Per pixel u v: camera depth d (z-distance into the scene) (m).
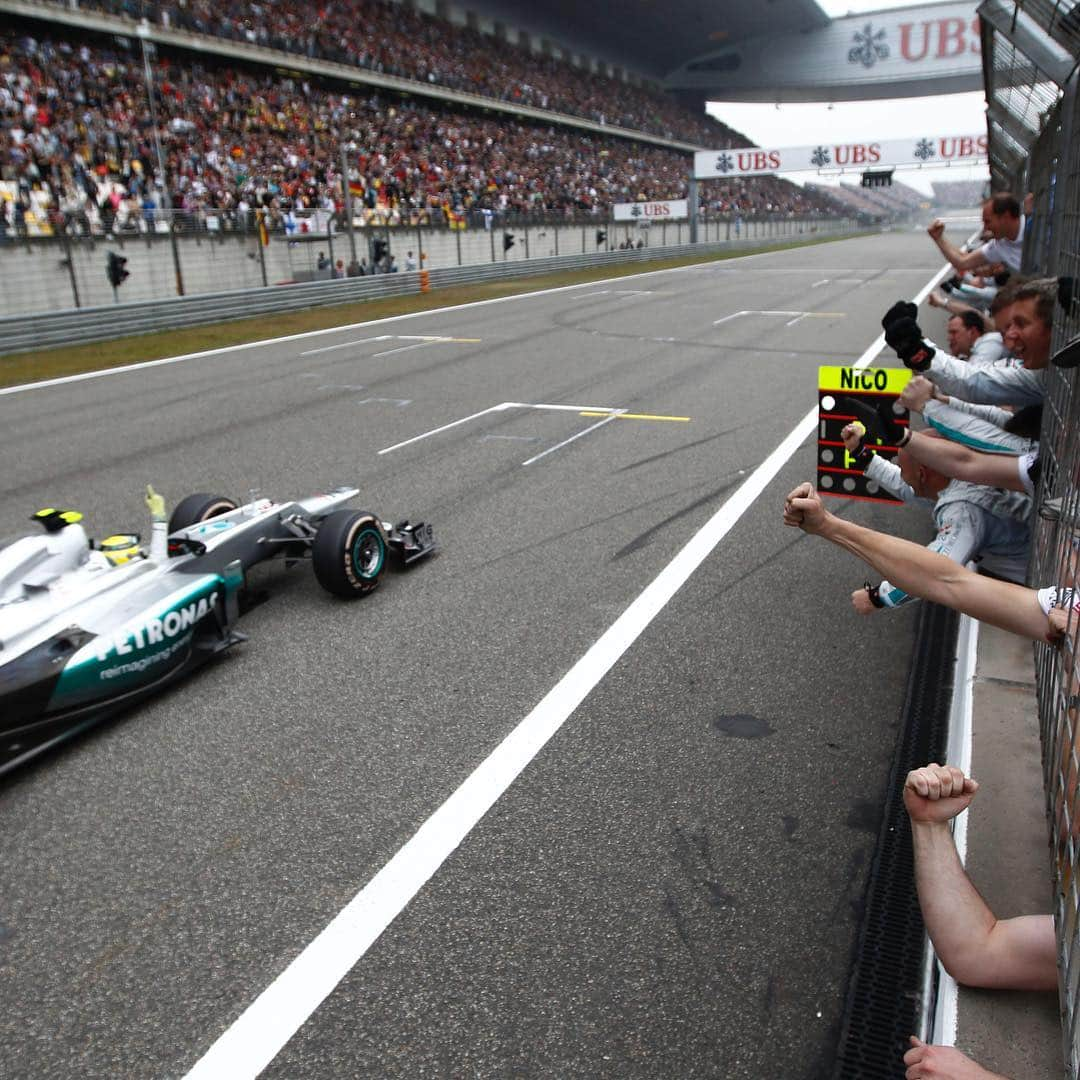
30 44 23.89
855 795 3.62
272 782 3.81
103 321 18.03
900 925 2.96
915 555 2.28
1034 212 8.95
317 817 3.58
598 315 20.80
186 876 3.28
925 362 3.82
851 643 4.86
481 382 12.90
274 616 5.42
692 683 4.51
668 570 5.89
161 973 2.86
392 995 2.75
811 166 41.56
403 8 41.16
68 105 23.12
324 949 2.93
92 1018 2.71
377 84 35.06
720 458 8.49
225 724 4.25
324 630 5.20
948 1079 1.86
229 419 10.89
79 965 2.90
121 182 22.89
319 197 27.86
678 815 3.53
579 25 53.53
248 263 24.91
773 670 4.61
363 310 22.84
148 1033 2.65
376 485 7.97
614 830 3.45
